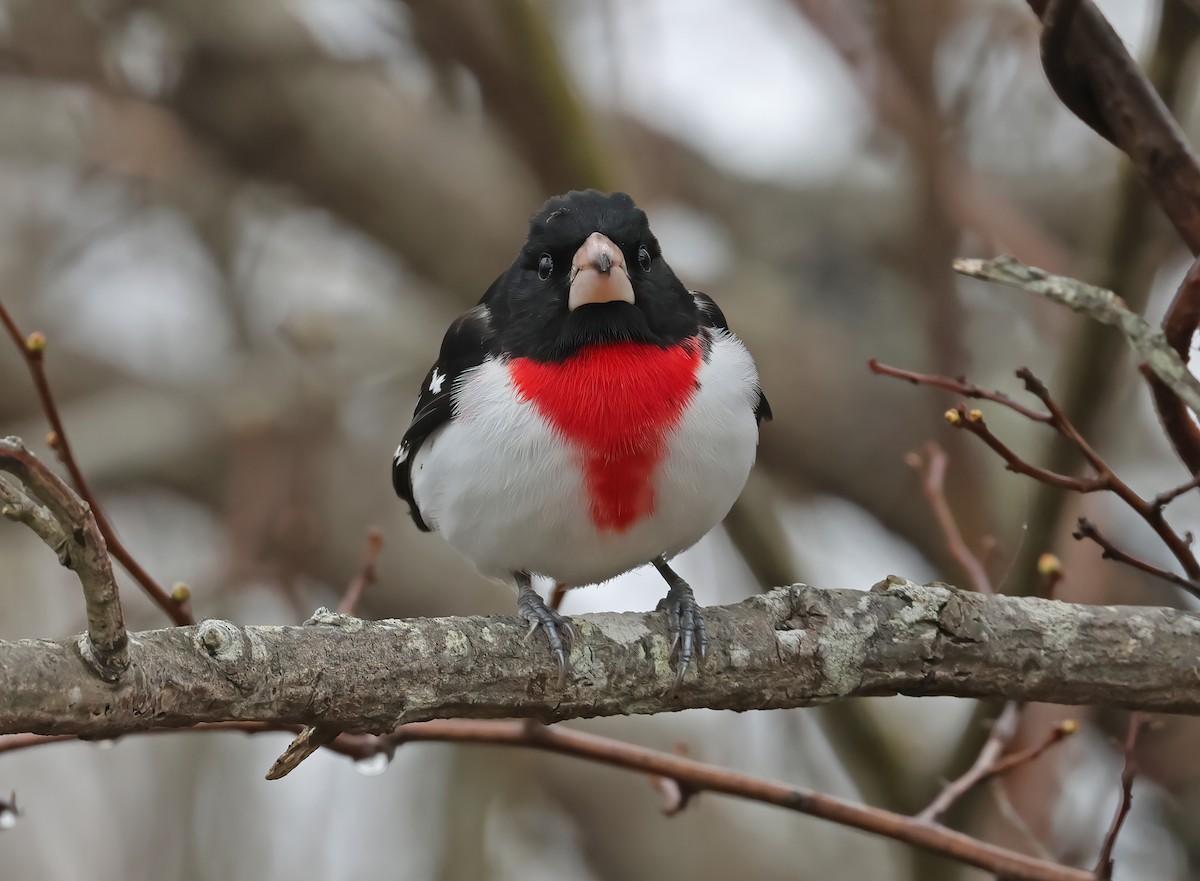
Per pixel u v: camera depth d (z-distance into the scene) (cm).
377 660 502
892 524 1186
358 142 1207
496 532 658
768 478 1196
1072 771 901
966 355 971
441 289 1232
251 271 1268
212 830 1109
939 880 828
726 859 1189
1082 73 539
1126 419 1151
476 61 967
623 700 541
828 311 1263
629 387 630
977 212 1013
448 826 1091
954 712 1207
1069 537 904
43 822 1146
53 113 1241
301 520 1084
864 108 1055
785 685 552
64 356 1305
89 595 432
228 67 1188
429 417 680
